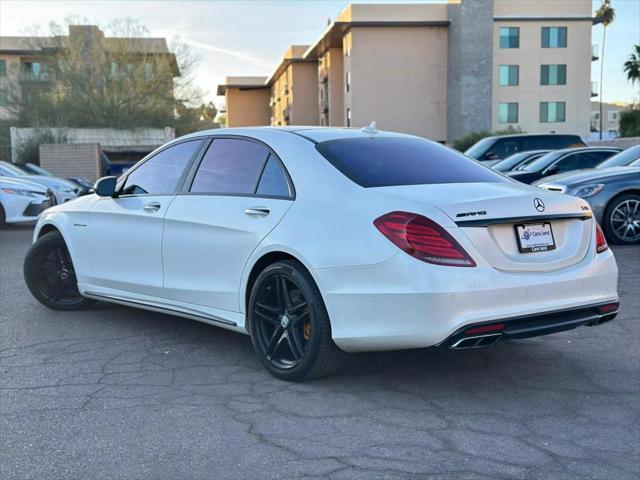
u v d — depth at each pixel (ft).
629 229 32.89
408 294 12.70
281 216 14.73
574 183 33.27
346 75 196.75
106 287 19.57
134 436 12.29
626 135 135.23
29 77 147.13
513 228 13.62
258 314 15.17
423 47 191.11
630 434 12.39
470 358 16.61
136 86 142.41
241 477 10.78
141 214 18.08
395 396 14.17
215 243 16.03
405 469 11.01
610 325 19.45
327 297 13.65
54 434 12.40
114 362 16.55
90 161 95.30
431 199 13.35
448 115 193.26
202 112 158.20
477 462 11.27
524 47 192.24
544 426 12.71
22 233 46.16
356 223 13.48
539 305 13.41
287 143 15.72
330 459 11.35
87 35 147.54
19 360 16.79
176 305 17.31
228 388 14.66
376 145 16.02
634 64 173.37
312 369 14.26
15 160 110.42
